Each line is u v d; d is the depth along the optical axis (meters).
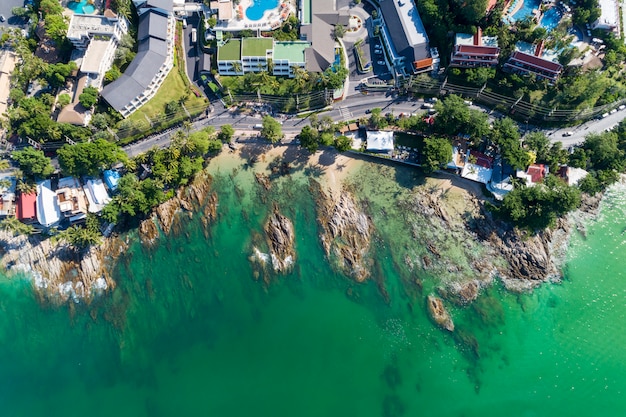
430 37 154.00
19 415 134.50
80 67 149.75
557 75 144.38
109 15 150.25
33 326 143.12
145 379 136.75
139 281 144.62
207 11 159.50
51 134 141.88
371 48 158.38
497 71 150.12
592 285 138.62
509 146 139.75
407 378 133.25
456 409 129.25
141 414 132.88
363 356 136.12
